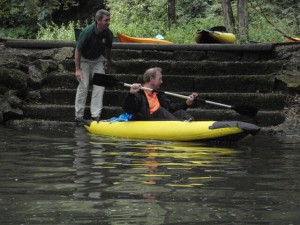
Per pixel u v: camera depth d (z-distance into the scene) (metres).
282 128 14.80
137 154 10.05
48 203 6.04
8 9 36.50
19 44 20.11
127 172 8.06
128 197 6.38
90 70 16.30
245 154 10.37
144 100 13.39
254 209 5.89
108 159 9.34
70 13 38.25
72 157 9.52
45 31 29.58
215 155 10.12
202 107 16.81
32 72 18.25
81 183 7.18
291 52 18.86
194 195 6.54
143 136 12.79
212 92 17.67
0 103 16.47
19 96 17.48
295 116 15.57
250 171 8.35
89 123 14.12
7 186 6.95
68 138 12.55
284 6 33.06
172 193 6.64
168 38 27.03
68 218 5.42
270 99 16.53
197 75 18.42
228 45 19.14
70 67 19.05
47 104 17.58
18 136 12.81
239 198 6.42
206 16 32.75
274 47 19.17
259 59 19.19
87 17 38.03
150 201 6.19
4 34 37.38
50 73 18.62
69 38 27.94
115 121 13.76
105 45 16.14
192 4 34.03
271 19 30.66
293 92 16.83
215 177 7.79
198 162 9.19
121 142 11.91
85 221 5.32
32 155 9.71
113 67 18.75
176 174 7.98
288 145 11.95
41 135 13.11
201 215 5.61
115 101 17.28
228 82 17.59
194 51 19.41
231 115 15.80
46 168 8.34
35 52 19.94
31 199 6.23
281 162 9.36
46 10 35.97
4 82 17.33
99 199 6.26
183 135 12.30
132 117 13.49
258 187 7.09
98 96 16.27
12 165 8.59
